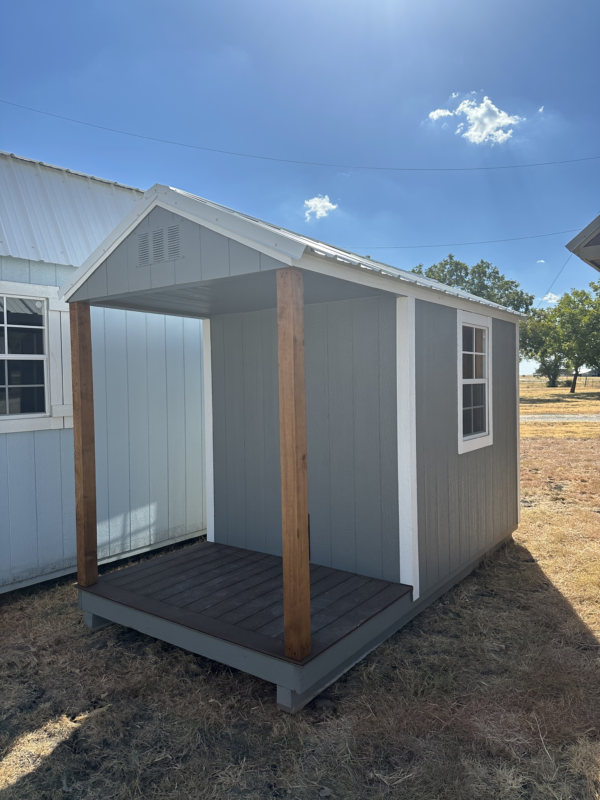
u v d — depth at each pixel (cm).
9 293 466
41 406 496
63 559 511
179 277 320
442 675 335
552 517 706
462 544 495
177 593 387
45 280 492
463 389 520
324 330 444
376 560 421
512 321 627
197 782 247
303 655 286
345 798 236
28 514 485
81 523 401
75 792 243
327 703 308
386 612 365
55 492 504
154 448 593
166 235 325
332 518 445
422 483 420
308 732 281
